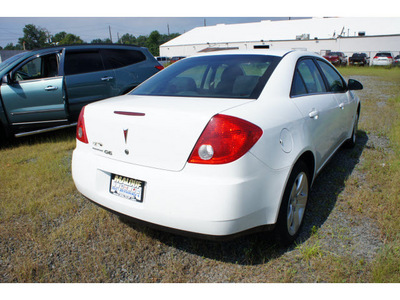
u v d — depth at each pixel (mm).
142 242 2508
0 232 2678
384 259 2176
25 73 5762
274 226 2135
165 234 2615
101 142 2275
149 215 2004
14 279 2141
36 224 2793
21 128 5312
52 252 2408
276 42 43000
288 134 2238
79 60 5867
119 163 2166
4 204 3104
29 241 2559
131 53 6785
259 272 2152
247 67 2643
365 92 11344
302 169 2422
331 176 3703
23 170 4020
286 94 2490
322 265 2172
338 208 2953
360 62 29562
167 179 1923
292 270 2146
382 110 7680
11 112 5145
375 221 2709
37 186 3549
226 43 47625
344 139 4125
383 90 11859
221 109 1978
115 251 2406
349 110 4000
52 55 5680
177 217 1907
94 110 2344
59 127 5664
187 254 2365
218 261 2277
